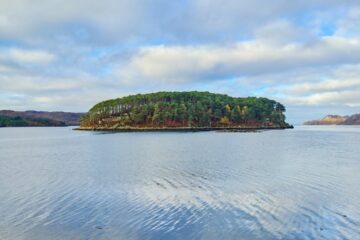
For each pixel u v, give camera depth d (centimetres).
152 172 3497
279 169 3597
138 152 6075
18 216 1886
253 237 1512
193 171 3516
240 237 1514
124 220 1784
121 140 10362
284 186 2627
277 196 2277
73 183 2906
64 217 1855
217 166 3897
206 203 2112
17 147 8169
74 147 7756
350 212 1872
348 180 2878
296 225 1662
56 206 2098
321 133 15875
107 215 1881
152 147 7262
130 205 2094
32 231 1634
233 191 2459
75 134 16450
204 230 1609
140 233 1586
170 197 2298
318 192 2392
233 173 3344
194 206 2042
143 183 2852
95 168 3916
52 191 2569
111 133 17250
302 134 14375
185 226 1672
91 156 5488
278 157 4900
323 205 2023
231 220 1753
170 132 17662
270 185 2673
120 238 1530
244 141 9169
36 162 4725
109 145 8169
